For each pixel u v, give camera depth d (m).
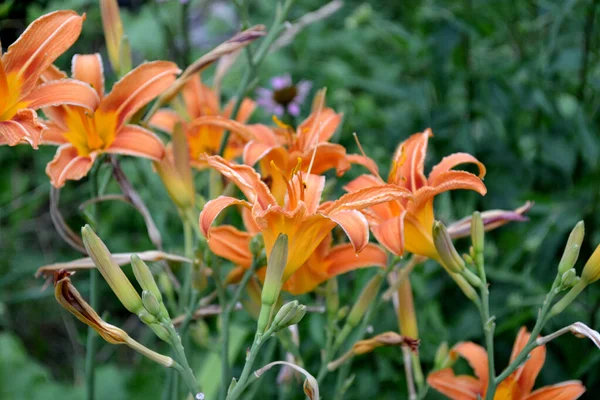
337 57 1.57
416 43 1.32
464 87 1.30
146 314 0.72
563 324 1.07
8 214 1.43
